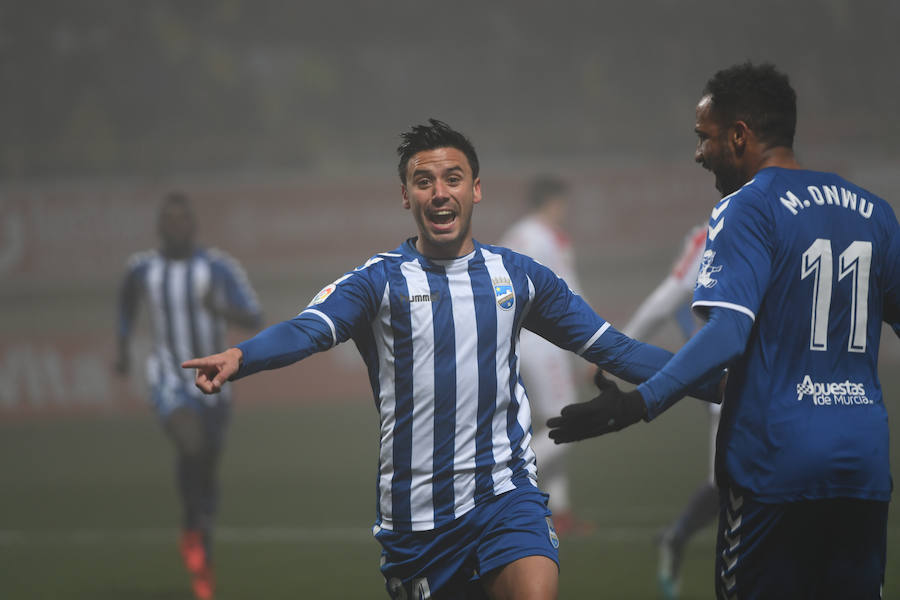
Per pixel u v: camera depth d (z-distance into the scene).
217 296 21.67
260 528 25.52
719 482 9.48
